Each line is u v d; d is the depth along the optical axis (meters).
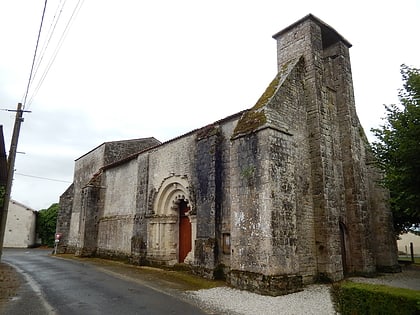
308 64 13.00
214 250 12.16
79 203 26.98
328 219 11.59
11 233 38.38
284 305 8.15
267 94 11.97
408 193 7.81
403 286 10.55
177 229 16.14
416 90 8.07
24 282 11.52
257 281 9.56
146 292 9.80
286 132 10.99
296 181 11.55
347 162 13.67
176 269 14.62
